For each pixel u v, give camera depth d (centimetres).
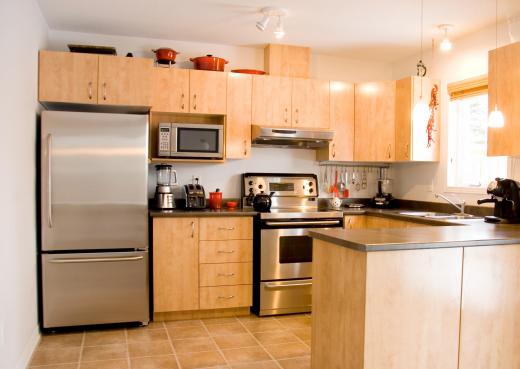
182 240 361
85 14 353
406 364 208
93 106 368
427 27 375
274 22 369
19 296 265
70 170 327
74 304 331
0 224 225
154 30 393
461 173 407
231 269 374
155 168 414
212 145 394
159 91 386
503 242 224
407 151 414
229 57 437
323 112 430
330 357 229
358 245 200
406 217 361
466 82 386
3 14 231
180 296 362
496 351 229
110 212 336
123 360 283
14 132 257
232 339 323
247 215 377
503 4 324
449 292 216
